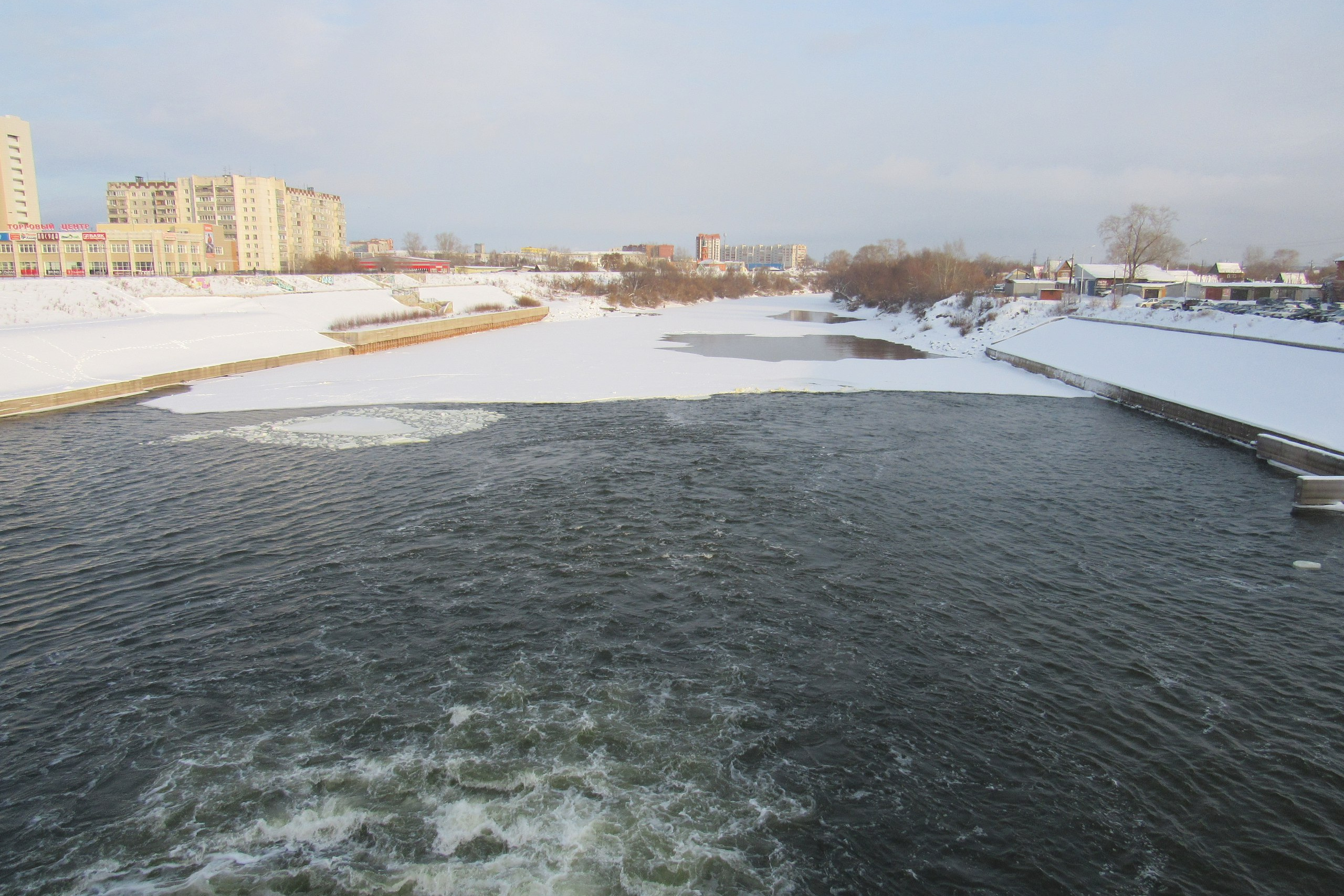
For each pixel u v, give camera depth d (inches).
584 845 484.1
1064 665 689.0
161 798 524.1
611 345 3154.5
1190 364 2073.1
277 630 743.1
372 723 600.4
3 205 6535.4
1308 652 713.0
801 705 626.2
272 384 2086.6
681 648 710.5
